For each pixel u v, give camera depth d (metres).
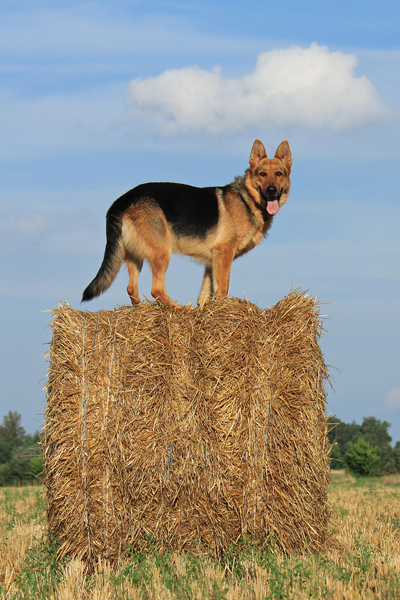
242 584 4.49
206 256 7.86
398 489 16.25
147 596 4.40
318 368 5.83
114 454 5.29
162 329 5.56
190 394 5.42
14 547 6.39
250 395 5.46
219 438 5.38
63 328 5.56
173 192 7.58
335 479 25.77
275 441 5.43
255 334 5.61
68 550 5.29
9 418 64.00
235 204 7.87
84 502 5.25
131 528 5.25
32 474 27.55
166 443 5.30
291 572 4.54
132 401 5.38
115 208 7.41
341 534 6.68
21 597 4.52
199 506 5.30
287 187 8.30
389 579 4.54
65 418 5.36
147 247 7.36
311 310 5.79
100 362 5.45
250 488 5.34
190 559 5.01
